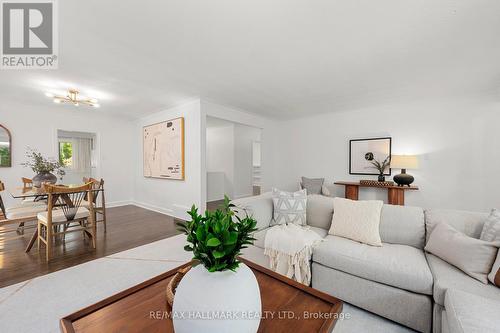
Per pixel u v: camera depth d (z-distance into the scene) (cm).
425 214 191
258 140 749
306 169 507
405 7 150
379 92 327
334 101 377
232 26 172
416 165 336
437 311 126
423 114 364
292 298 108
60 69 248
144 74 263
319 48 205
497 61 226
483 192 322
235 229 84
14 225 353
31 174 391
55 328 140
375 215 192
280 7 151
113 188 510
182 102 385
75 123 448
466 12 153
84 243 281
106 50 207
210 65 239
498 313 93
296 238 183
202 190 371
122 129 523
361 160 425
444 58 221
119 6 149
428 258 160
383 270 147
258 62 233
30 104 390
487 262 129
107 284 189
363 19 163
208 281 78
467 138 332
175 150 410
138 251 257
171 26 172
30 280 193
